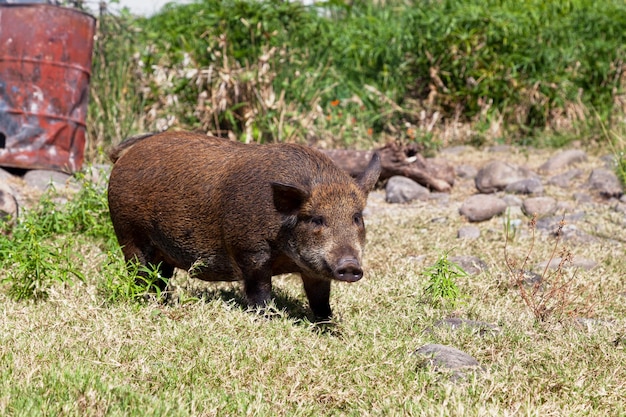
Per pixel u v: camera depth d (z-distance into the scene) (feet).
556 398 18.33
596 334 22.12
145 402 16.76
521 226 39.19
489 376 18.89
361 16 69.67
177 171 24.16
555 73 60.49
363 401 18.12
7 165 42.98
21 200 39.17
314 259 22.00
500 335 22.00
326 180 22.49
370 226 39.09
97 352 19.35
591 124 57.72
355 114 60.08
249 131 50.88
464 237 36.83
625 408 17.95
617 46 61.16
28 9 42.63
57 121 43.50
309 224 22.06
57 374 17.40
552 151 56.24
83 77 44.45
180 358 19.21
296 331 21.44
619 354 20.71
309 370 19.07
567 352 20.90
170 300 24.68
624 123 55.36
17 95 42.83
